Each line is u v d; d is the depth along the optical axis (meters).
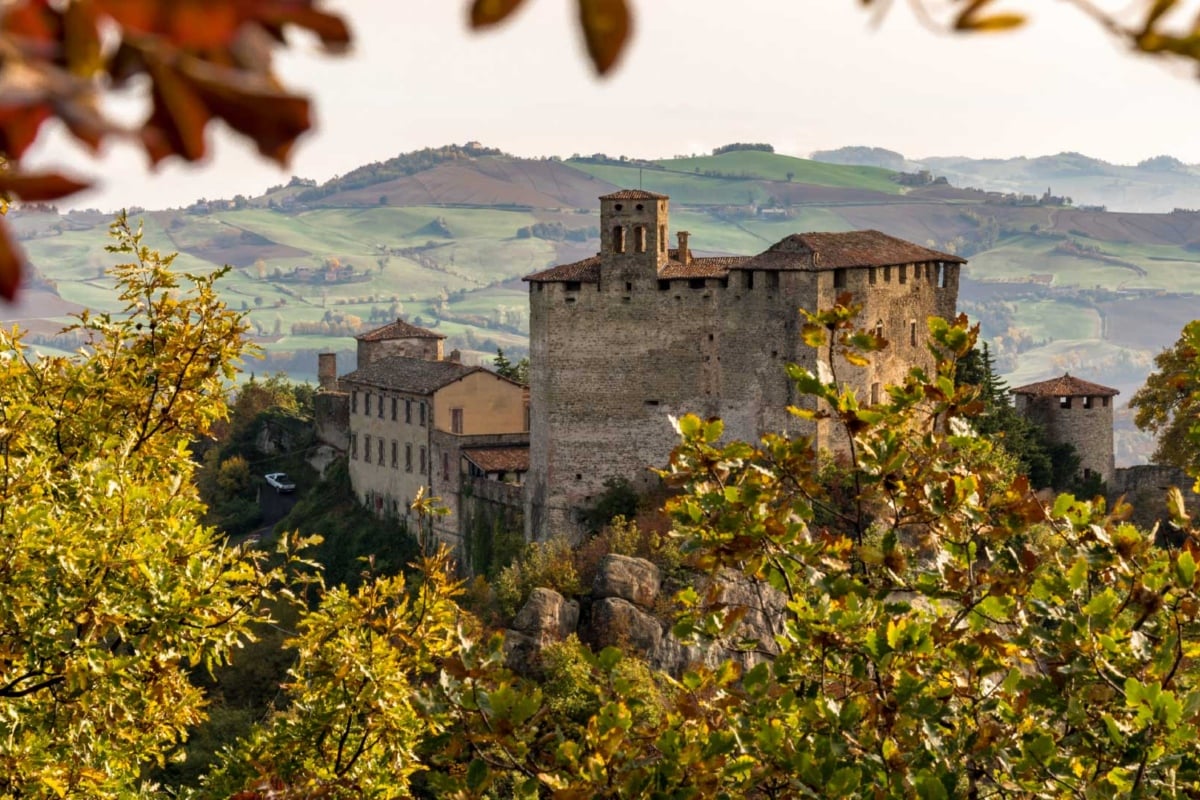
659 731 35.72
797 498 40.75
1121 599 39.94
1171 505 39.06
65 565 45.28
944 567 37.66
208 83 5.75
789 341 170.50
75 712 46.28
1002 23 6.71
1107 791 32.53
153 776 122.25
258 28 5.79
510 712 32.62
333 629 53.03
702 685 36.84
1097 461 189.62
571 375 178.00
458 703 33.16
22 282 6.09
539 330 179.75
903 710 34.12
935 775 33.44
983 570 38.69
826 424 170.75
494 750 34.78
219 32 5.72
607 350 177.38
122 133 5.77
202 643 48.97
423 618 53.44
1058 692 36.16
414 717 51.34
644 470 177.88
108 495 50.22
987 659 38.03
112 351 60.38
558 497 179.25
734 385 174.50
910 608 38.72
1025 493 39.09
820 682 37.97
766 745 33.09
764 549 37.97
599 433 178.25
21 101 5.57
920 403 42.66
